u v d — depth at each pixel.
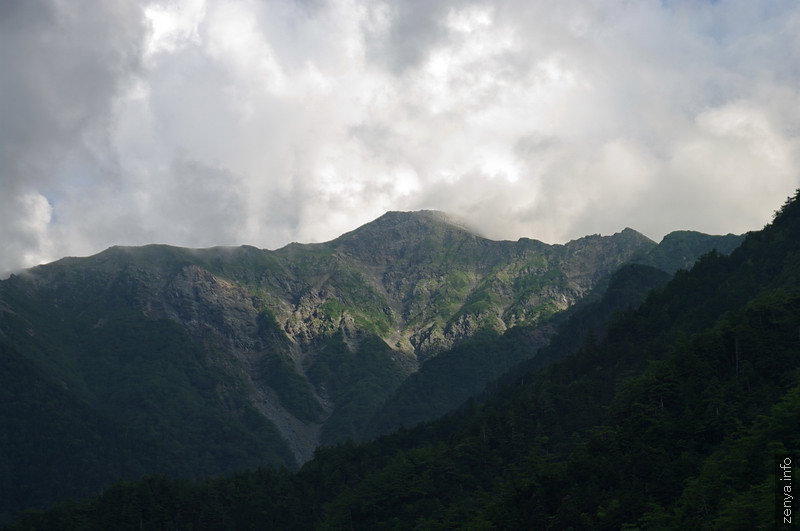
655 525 172.88
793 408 177.12
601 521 188.12
